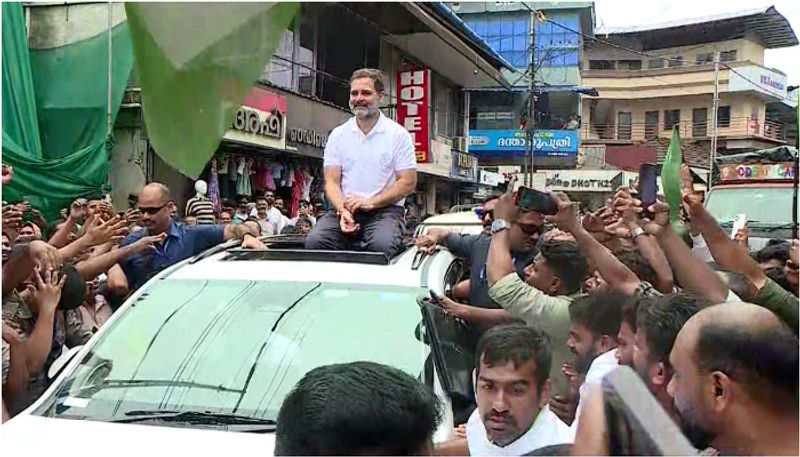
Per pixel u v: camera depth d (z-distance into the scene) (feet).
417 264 10.87
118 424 8.58
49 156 18.47
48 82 18.37
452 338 9.17
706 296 7.44
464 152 40.52
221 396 9.09
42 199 18.61
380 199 12.06
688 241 9.09
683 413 4.73
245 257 11.73
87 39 17.98
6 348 9.82
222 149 23.35
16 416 8.97
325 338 9.60
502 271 9.30
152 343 9.87
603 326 6.94
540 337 6.81
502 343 6.71
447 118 37.78
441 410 7.16
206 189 21.11
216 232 14.28
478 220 18.15
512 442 6.60
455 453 6.92
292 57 21.72
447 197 41.88
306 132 24.82
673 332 5.63
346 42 21.76
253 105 21.97
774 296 7.70
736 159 24.77
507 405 6.62
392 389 4.98
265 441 8.00
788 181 24.17
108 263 13.15
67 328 12.64
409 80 27.68
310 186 26.81
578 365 7.06
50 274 10.59
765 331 4.64
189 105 3.20
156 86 3.21
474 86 38.86
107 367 9.63
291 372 9.29
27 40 17.80
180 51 3.17
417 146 28.89
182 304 10.37
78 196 18.78
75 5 17.84
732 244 8.52
